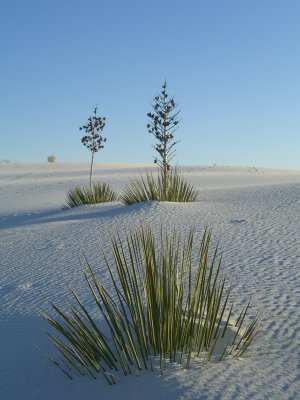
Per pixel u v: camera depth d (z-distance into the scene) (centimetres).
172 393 418
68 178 4703
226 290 789
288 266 943
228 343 528
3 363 556
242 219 1491
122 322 492
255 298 739
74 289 902
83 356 521
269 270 917
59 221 1786
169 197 1947
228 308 687
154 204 1758
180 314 503
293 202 1783
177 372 455
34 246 1348
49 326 692
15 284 985
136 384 444
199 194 2425
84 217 1823
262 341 546
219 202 1931
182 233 1314
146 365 475
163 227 1405
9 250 1330
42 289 930
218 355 498
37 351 581
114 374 475
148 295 502
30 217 2400
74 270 1052
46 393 462
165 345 491
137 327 489
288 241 1167
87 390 452
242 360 484
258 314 656
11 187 4275
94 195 2417
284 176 4466
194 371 456
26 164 6975
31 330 687
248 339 541
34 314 776
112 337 500
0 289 959
